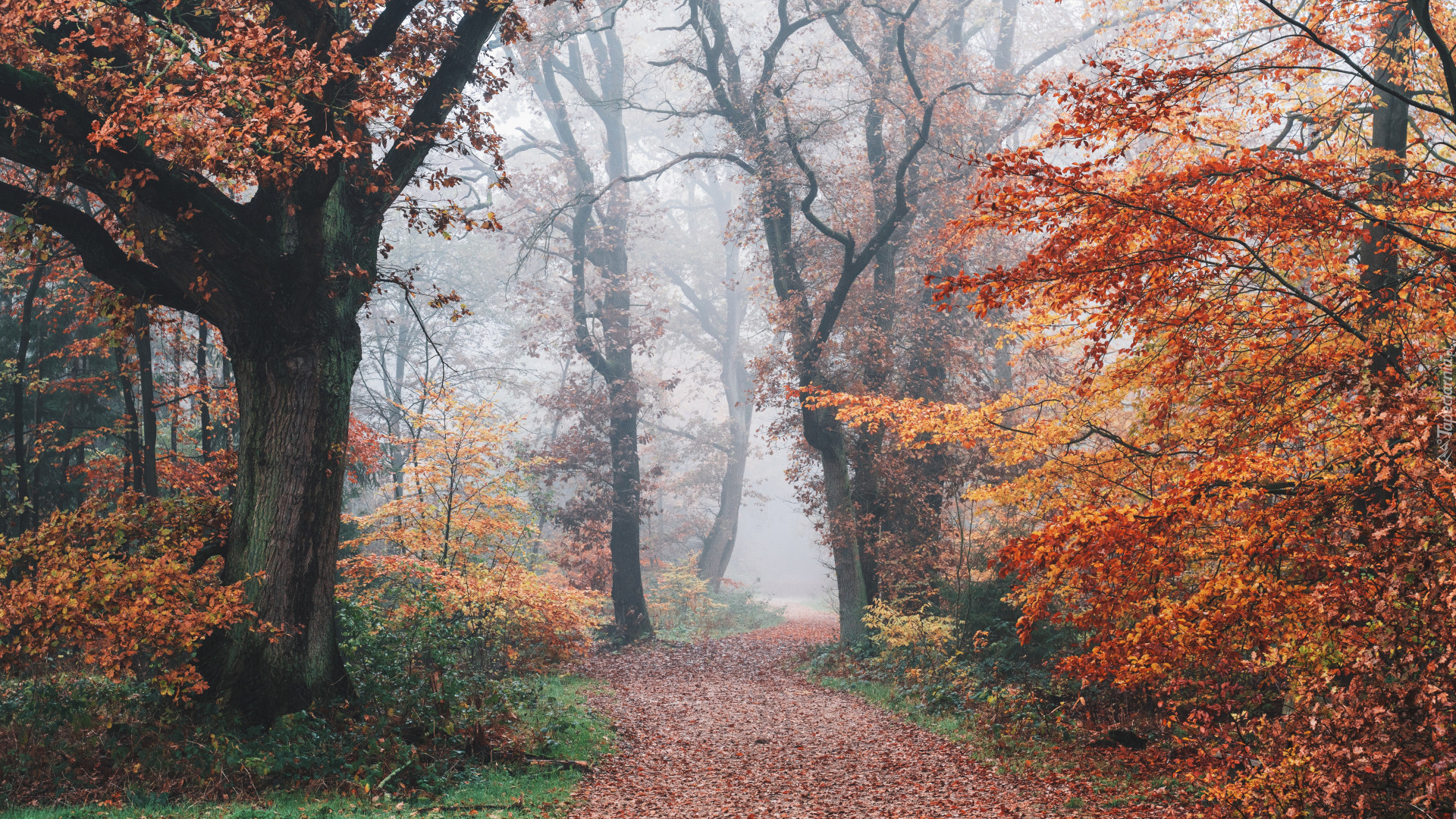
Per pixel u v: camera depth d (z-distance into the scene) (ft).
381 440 64.28
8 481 50.49
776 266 72.18
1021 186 18.01
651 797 29.14
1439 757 12.85
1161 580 19.95
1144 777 27.96
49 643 25.66
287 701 30.32
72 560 27.27
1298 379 19.63
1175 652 17.17
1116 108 17.66
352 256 33.76
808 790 30.17
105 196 29.53
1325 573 16.72
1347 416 17.69
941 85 69.72
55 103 26.22
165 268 30.35
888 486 68.03
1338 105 25.73
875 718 44.45
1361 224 20.52
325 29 27.81
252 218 32.14
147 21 25.13
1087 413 25.03
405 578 43.96
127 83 25.27
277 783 26.03
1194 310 18.42
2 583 29.66
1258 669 16.70
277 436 31.27
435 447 49.52
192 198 28.91
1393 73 24.62
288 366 31.42
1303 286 21.76
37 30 26.18
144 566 27.63
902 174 60.90
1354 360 19.06
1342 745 13.62
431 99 35.09
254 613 28.55
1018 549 18.16
